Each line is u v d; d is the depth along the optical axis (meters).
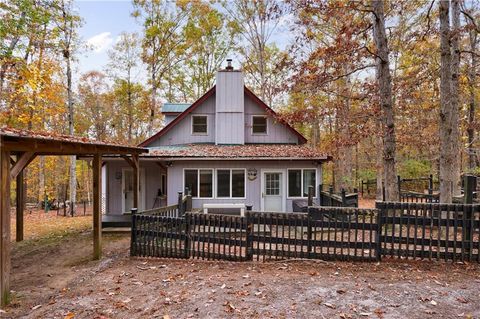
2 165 4.66
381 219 6.09
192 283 5.21
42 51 15.27
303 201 12.59
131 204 13.25
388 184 9.71
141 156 11.79
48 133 5.97
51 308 4.44
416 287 4.67
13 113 14.45
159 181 13.46
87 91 30.05
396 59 16.77
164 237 7.18
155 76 24.30
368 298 4.32
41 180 21.55
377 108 11.01
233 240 6.72
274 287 4.84
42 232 11.34
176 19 23.27
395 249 6.05
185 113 14.98
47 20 14.01
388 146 9.78
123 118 30.77
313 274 5.45
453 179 10.59
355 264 5.98
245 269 5.96
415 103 14.05
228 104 14.73
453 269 5.50
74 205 17.27
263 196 12.72
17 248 8.95
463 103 16.12
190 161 12.61
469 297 4.28
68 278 6.04
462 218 5.84
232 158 12.05
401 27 14.48
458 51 10.64
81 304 4.52
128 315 4.08
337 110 12.49
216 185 12.68
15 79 13.83
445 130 8.48
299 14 11.31
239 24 23.81
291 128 14.97
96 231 7.50
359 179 23.95
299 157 12.09
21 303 4.77
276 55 24.91
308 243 6.37
